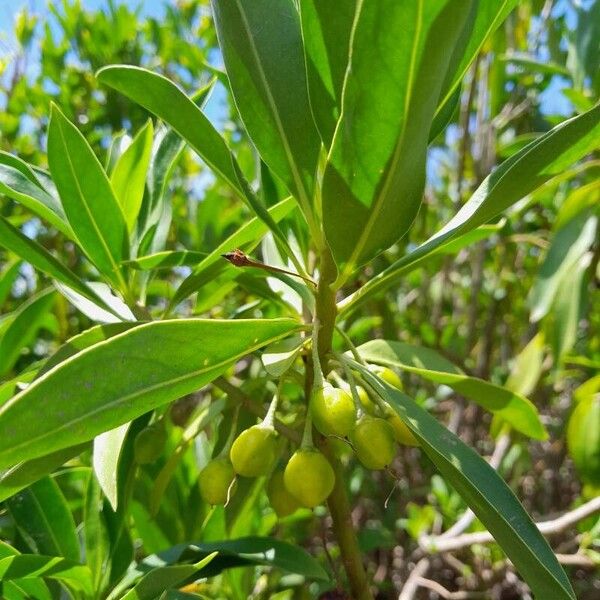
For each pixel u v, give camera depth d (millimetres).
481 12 162
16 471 176
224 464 189
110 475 188
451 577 569
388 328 470
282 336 170
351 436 167
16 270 327
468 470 158
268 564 224
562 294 395
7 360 294
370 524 558
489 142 510
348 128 144
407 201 162
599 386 383
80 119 599
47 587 226
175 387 152
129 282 228
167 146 259
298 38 180
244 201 185
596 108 149
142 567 227
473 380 221
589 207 387
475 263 530
